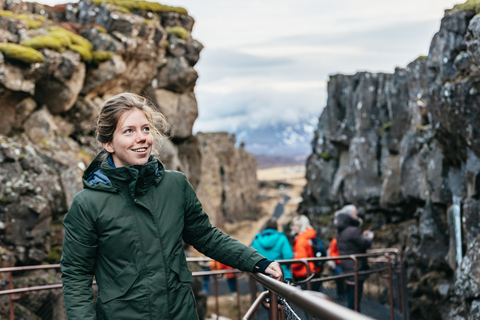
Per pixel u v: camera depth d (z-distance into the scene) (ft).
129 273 6.53
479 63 25.54
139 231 6.62
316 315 4.02
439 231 38.37
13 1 41.68
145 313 6.46
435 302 37.70
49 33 39.50
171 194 6.97
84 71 41.06
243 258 7.22
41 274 32.22
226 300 57.82
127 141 6.81
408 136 44.75
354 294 22.25
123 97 7.04
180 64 50.96
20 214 31.99
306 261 17.70
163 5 51.96
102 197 6.67
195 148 56.08
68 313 6.50
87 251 6.65
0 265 30.53
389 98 48.67
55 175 34.60
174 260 6.77
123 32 45.42
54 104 39.29
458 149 30.66
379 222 51.49
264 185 502.79
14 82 34.94
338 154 62.90
